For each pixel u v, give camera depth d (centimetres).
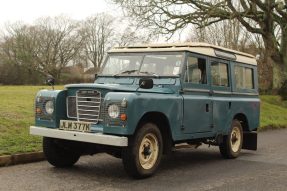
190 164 929
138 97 706
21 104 1480
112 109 700
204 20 2292
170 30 2281
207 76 916
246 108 1073
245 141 1106
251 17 2502
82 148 822
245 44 3888
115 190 668
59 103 782
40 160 895
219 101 948
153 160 760
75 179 736
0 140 934
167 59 862
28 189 658
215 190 691
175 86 825
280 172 853
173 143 839
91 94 750
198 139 912
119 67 901
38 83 6150
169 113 783
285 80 2808
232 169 878
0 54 6216
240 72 1062
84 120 757
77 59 6900
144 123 745
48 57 6550
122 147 725
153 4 2264
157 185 710
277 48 2705
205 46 922
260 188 713
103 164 880
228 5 2327
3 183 691
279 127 1930
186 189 689
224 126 973
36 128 784
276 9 2573
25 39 6372
